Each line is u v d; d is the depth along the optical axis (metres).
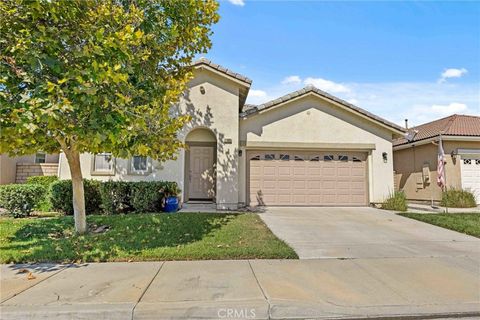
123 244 7.25
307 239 8.32
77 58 6.04
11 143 6.15
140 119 6.13
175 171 12.95
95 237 7.80
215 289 4.84
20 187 10.61
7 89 5.62
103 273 5.59
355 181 14.60
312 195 14.33
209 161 13.91
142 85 7.57
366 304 4.42
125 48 6.06
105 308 4.17
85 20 6.58
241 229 8.89
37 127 5.46
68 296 4.55
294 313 4.23
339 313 4.22
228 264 6.16
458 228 9.61
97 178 12.77
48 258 6.36
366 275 5.61
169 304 4.29
